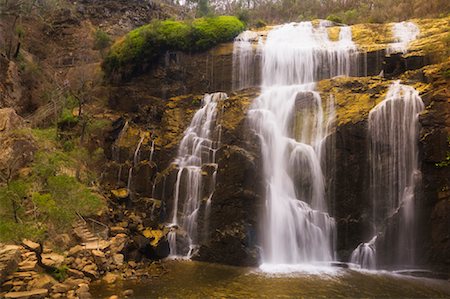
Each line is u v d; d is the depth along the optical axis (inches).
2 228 550.3
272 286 574.9
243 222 735.1
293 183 791.7
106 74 1203.2
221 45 1135.6
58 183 665.0
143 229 769.6
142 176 896.3
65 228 661.9
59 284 520.7
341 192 753.0
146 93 1133.1
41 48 1396.4
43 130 936.3
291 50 1053.2
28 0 1301.7
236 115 875.4
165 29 1141.1
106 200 842.8
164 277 614.5
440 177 677.9
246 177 759.1
